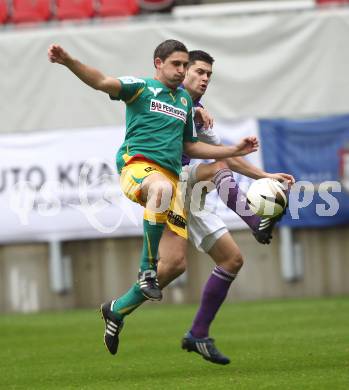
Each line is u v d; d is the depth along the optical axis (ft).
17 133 169.78
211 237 83.76
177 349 102.37
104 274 172.55
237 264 83.76
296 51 167.84
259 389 69.97
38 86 172.96
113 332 79.46
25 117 173.27
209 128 85.56
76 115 172.14
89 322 141.79
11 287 174.60
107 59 170.91
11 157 168.14
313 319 129.18
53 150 167.43
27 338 122.52
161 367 87.97
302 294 170.09
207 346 83.97
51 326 138.62
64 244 172.24
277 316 136.56
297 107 167.84
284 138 166.40
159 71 78.69
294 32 167.63
